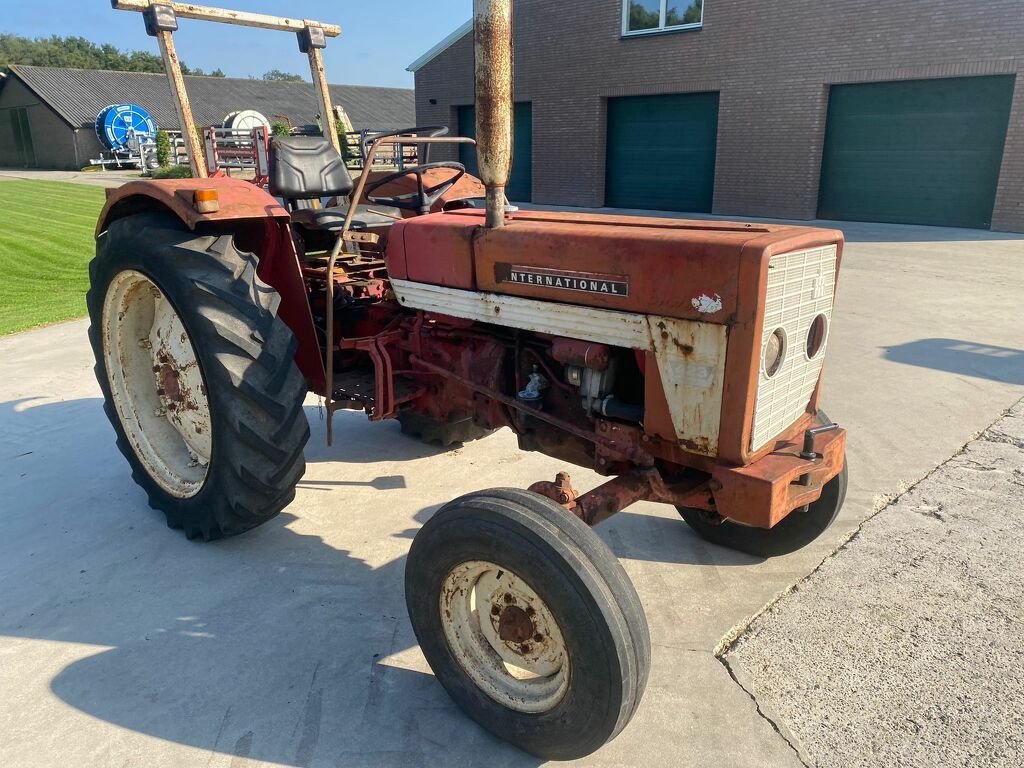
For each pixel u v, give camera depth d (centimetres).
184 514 325
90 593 291
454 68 1875
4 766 209
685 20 1471
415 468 407
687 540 334
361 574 306
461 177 436
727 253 204
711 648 261
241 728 225
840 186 1382
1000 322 673
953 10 1177
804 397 250
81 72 4031
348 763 213
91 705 233
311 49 427
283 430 297
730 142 1465
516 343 281
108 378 353
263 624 273
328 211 379
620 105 1630
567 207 1727
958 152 1243
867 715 230
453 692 229
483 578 220
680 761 213
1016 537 328
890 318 689
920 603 284
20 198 2017
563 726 204
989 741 219
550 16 1656
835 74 1311
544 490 238
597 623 190
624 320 229
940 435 434
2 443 437
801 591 294
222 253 309
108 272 333
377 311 353
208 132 1524
